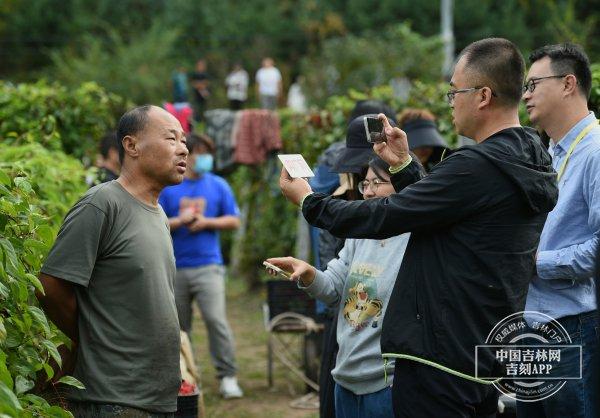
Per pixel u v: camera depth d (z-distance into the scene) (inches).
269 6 1373.0
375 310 161.9
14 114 329.7
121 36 1365.7
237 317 469.4
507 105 142.2
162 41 1269.7
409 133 236.5
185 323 306.5
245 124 468.8
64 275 151.7
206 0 1373.0
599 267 149.5
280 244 501.7
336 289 171.9
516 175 136.1
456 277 136.6
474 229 136.8
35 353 145.3
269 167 490.6
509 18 1268.5
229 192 310.5
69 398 156.4
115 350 154.5
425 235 140.4
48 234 156.6
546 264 166.1
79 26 1402.6
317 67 979.3
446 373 136.4
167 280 161.8
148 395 155.8
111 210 156.4
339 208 143.2
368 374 161.2
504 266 137.2
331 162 231.9
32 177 203.8
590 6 1242.6
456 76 144.3
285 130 486.0
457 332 136.3
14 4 1428.4
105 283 155.7
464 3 1285.7
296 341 403.2
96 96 366.3
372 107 229.5
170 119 164.9
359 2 1331.2
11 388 125.6
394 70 932.6
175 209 303.4
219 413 294.2
